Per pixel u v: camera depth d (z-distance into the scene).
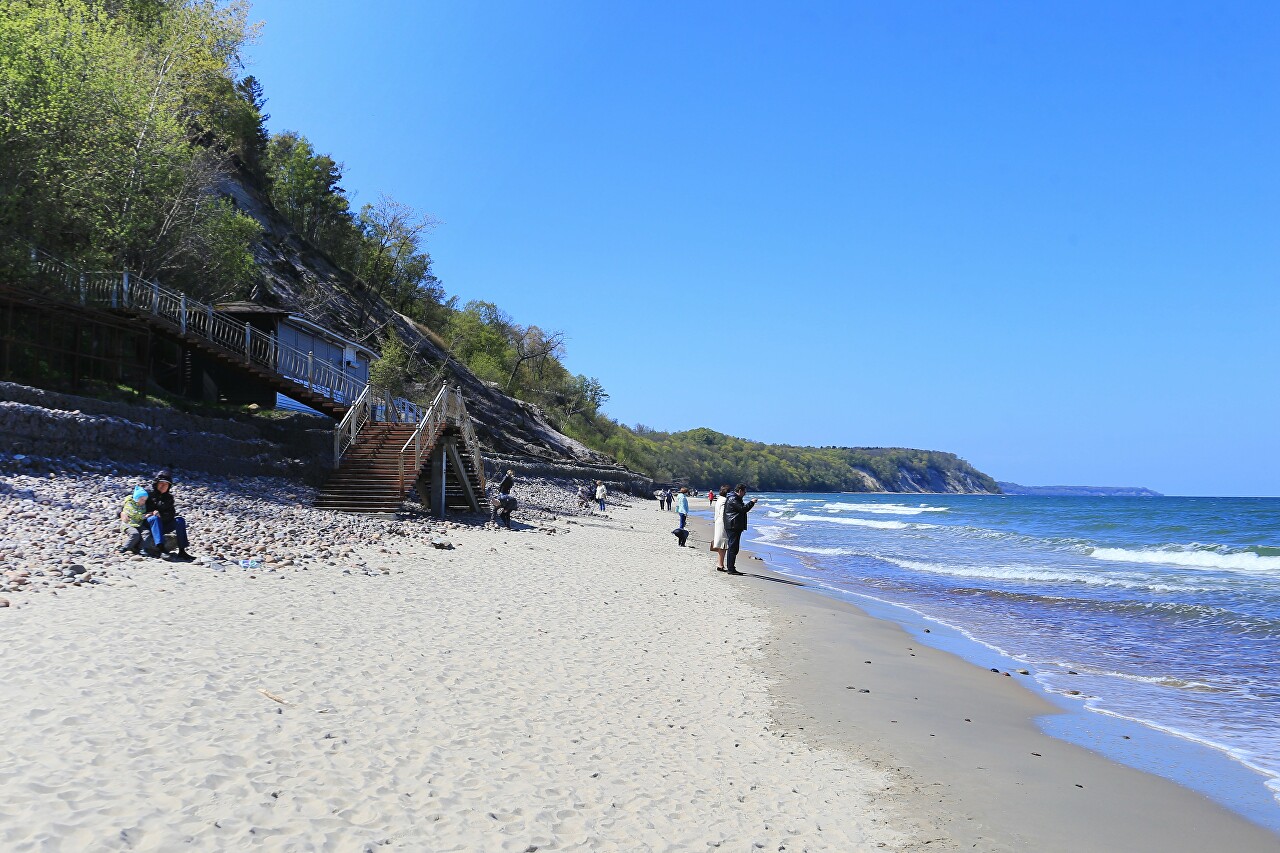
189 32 32.78
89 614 8.46
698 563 21.73
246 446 22.88
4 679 6.08
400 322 65.50
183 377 26.03
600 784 5.57
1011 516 69.75
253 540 14.74
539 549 20.17
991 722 8.26
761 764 6.45
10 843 3.72
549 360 110.25
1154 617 15.70
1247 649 12.64
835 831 5.23
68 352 20.52
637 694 8.09
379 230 70.00
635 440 146.38
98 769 4.70
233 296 34.94
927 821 5.55
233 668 7.11
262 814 4.40
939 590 19.55
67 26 23.55
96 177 22.19
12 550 10.79
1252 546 33.00
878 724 7.91
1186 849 5.31
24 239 20.66
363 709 6.49
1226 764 7.12
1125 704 9.20
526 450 65.94
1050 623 14.96
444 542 17.81
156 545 12.05
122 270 23.11
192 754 5.10
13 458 15.67
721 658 10.29
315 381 33.19
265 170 66.00
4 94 20.77
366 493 22.33
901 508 95.12
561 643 9.97
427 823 4.60
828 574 22.91
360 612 10.30
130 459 18.78
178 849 3.91
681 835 4.89
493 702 7.18
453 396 26.20
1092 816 5.82
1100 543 37.16
